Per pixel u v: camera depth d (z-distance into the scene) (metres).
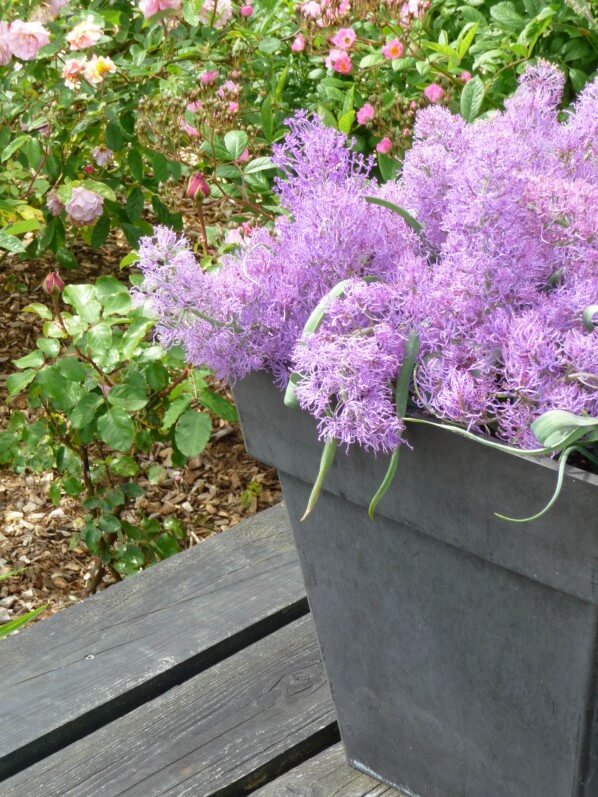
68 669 1.07
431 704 0.80
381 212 0.75
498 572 0.67
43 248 2.58
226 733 0.99
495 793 0.79
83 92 2.12
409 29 1.76
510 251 0.63
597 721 0.68
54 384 1.77
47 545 2.39
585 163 0.74
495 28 1.86
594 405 0.61
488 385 0.62
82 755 0.98
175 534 2.25
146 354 1.70
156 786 0.94
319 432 0.72
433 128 0.78
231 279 0.71
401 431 0.65
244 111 1.93
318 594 0.85
